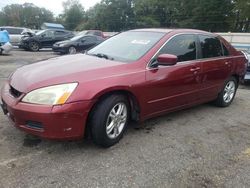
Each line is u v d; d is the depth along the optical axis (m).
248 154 3.94
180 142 4.16
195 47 4.98
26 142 3.84
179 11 59.69
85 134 3.65
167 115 5.26
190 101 4.98
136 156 3.66
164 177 3.24
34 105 3.27
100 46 4.96
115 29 79.31
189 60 4.79
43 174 3.15
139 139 4.15
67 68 3.73
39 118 3.24
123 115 3.95
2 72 9.28
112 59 4.25
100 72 3.68
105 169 3.32
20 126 3.42
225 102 5.98
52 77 3.45
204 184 3.17
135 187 3.04
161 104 4.39
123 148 3.85
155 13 65.00
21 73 3.85
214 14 52.09
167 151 3.85
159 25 64.44
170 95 4.49
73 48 17.61
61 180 3.07
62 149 3.71
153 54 4.24
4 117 4.63
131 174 3.26
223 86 5.75
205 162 3.63
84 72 3.60
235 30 50.72
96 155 3.61
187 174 3.33
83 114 3.40
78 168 3.30
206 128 4.77
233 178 3.32
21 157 3.46
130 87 3.83
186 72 4.66
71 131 3.38
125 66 3.94
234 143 4.27
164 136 4.32
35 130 3.34
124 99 3.88
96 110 3.57
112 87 3.61
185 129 4.66
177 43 4.65
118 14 78.06
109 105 3.63
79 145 3.83
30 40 19.53
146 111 4.21
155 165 3.48
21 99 3.37
